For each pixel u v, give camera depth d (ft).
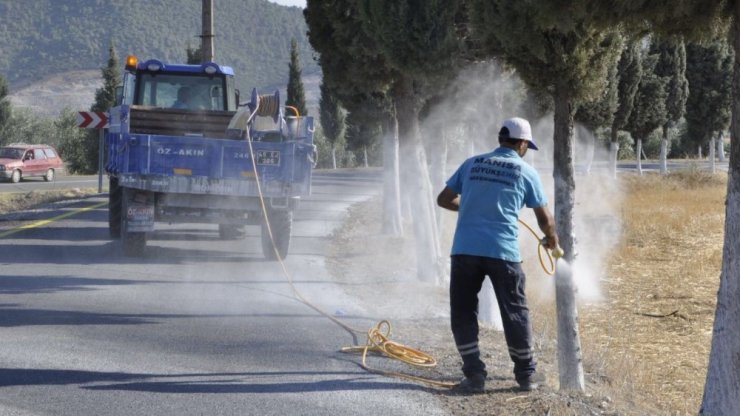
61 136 274.36
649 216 111.65
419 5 49.73
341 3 62.08
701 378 41.65
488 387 30.58
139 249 59.57
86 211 91.66
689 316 57.00
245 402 28.12
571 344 32.17
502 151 30.48
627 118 169.99
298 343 36.14
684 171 168.35
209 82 70.54
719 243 92.02
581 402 29.76
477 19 33.06
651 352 47.24
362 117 86.28
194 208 59.98
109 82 257.75
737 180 25.94
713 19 27.89
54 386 29.35
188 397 28.50
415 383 30.78
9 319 39.19
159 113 62.49
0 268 53.52
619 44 31.83
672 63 183.73
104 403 27.73
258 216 60.70
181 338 36.47
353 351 34.91
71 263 56.49
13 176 181.16
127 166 57.36
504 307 29.68
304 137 59.16
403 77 54.34
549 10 28.60
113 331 37.40
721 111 189.88
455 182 30.91
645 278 71.20
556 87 32.17
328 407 27.84
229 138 61.31
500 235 29.48
